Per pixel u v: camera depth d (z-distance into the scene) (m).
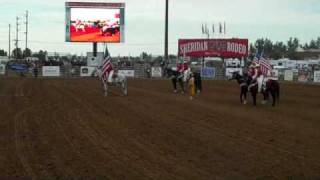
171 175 13.36
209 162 14.98
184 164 14.68
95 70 72.38
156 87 49.62
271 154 16.23
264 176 13.33
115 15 75.38
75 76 72.69
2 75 73.88
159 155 15.94
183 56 76.06
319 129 21.77
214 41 79.81
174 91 43.12
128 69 75.19
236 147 17.38
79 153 16.19
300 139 19.12
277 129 21.62
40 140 18.45
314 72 65.31
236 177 13.21
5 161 14.97
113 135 19.64
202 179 12.97
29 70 81.75
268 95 33.97
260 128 21.83
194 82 38.97
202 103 32.94
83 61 91.12
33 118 24.42
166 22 76.38
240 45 79.19
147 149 16.91
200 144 17.91
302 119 25.27
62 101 33.03
